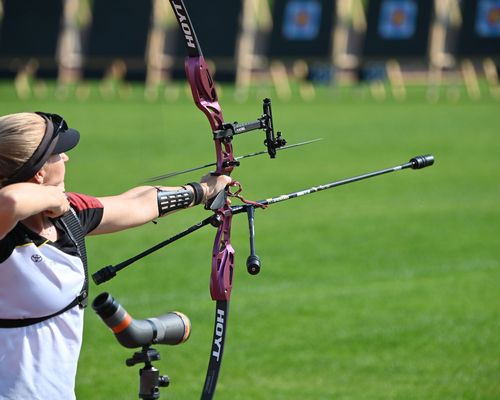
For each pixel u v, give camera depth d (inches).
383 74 3863.2
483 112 3016.7
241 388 776.9
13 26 3663.9
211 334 917.8
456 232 1350.9
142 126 2687.0
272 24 3698.3
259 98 3540.8
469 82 3619.6
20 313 386.6
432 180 1786.4
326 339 900.0
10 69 3673.7
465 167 1931.6
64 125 406.9
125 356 856.3
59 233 398.9
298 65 3907.5
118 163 1994.3
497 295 1037.2
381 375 806.5
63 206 382.6
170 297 1037.2
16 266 382.0
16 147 384.5
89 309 993.5
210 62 3631.9
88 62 3700.8
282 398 753.6
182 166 1956.2
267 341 896.9
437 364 829.8
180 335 424.2
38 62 3676.2
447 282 1093.1
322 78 3956.7
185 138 2411.4
